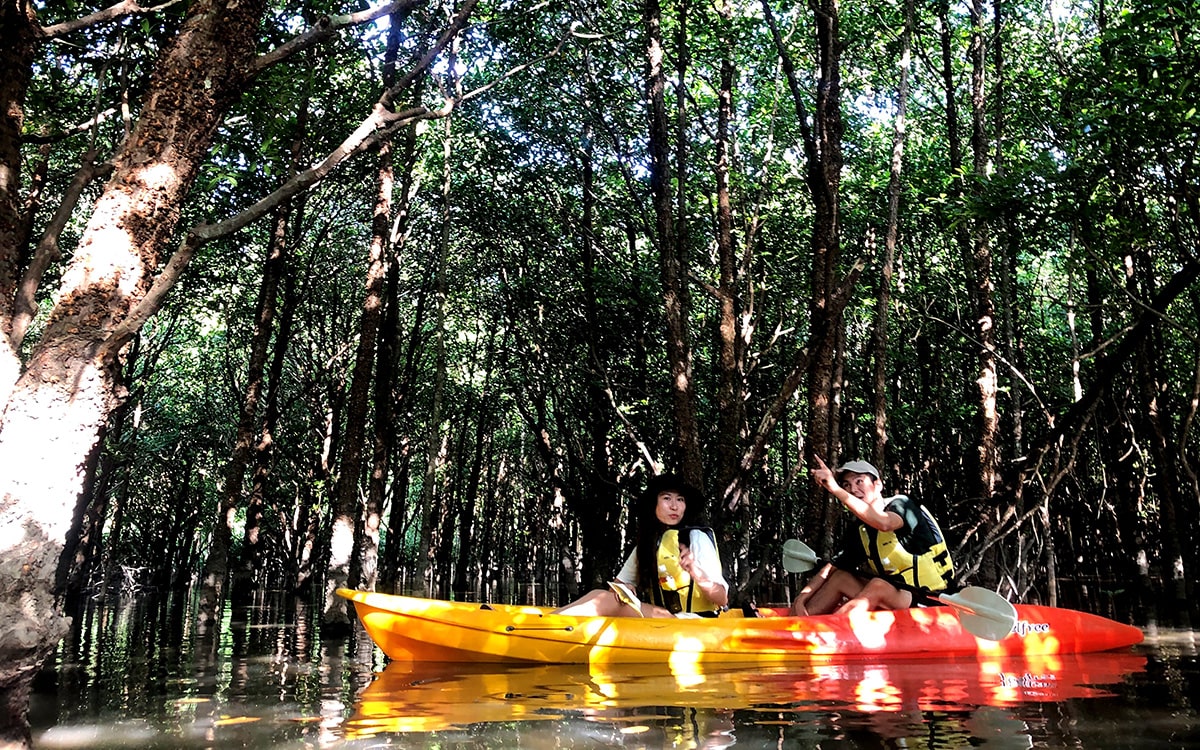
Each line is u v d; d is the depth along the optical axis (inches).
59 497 115.6
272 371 581.0
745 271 443.5
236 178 312.2
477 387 878.4
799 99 331.3
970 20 487.5
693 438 335.0
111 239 125.0
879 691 160.6
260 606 514.3
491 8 431.8
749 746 113.4
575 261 597.9
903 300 594.9
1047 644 220.7
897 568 230.1
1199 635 268.2
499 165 574.9
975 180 360.5
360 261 786.2
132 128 145.0
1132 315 447.8
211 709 145.6
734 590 358.6
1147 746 111.9
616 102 516.1
